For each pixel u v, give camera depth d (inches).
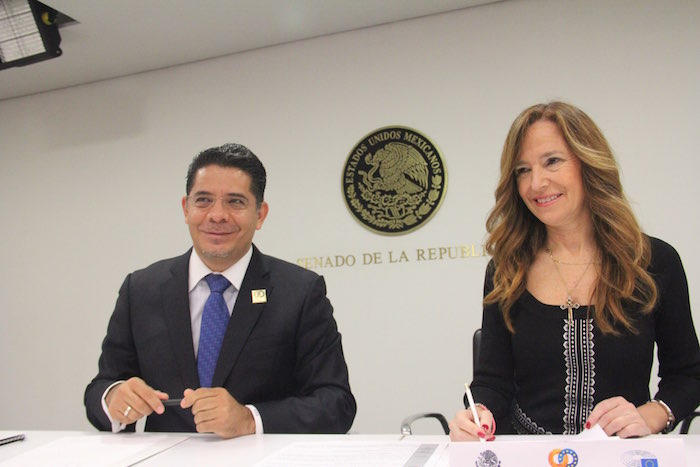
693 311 117.2
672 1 123.0
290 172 144.8
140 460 48.3
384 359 134.9
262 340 66.9
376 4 131.0
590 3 127.7
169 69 157.0
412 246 135.2
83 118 163.3
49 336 160.4
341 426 63.7
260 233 145.3
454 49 135.5
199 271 70.4
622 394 58.3
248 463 46.0
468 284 131.1
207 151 68.9
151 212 155.5
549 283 63.2
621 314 58.1
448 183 133.6
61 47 141.9
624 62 124.8
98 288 157.8
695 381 58.1
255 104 149.1
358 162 139.9
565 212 60.0
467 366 129.9
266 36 143.0
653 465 35.9
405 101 138.0
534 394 61.6
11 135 169.2
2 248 166.6
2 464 48.8
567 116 59.9
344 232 140.0
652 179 121.3
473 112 133.2
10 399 161.3
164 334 68.1
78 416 156.2
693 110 120.2
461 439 48.1
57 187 163.9
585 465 36.7
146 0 123.2
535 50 130.2
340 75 143.2
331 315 71.9
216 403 55.1
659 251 61.1
